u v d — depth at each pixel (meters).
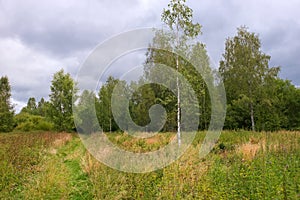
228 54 27.22
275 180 5.69
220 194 5.40
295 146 9.45
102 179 6.85
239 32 25.80
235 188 5.49
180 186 5.81
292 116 30.17
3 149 11.70
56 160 10.72
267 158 7.75
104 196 6.05
